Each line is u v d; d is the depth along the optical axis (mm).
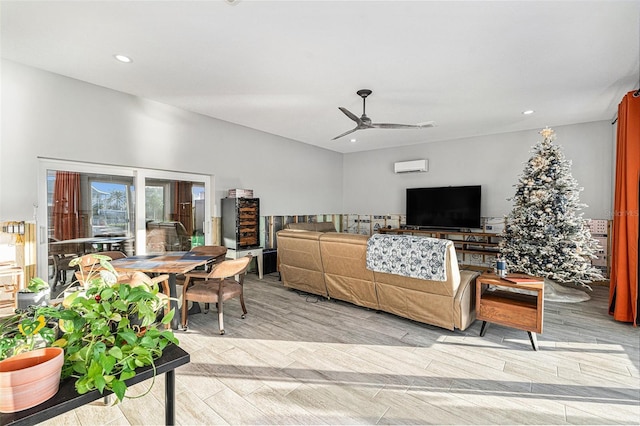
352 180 7969
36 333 967
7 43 2725
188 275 3078
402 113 4633
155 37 2615
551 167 4438
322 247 3760
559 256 4277
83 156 3580
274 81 3512
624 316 3291
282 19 2344
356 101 4160
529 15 2266
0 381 761
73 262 1404
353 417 1841
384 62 3033
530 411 1894
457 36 2561
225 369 2373
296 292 4453
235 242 4961
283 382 2203
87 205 3734
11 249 3062
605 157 4906
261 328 3168
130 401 1985
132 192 4148
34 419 781
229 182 5289
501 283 2803
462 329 2900
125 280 2664
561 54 2842
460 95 3889
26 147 3184
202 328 3164
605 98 3963
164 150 4352
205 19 2352
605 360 2516
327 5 2172
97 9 2234
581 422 1797
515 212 4758
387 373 2322
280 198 6289
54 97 3354
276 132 5938
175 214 4617
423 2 2133
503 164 5801
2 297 2975
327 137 6332
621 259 3316
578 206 4484
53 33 2559
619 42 2619
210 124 4949
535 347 2682
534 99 4027
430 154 6672
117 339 1014
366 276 3449
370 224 7645
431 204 6426
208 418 1827
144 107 4117
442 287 2916
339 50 2811
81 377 907
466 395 2055
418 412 1887
